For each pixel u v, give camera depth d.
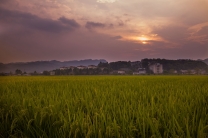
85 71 137.75
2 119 3.27
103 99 4.71
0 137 2.85
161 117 3.14
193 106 3.96
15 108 3.81
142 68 190.62
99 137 2.38
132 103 4.20
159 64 184.00
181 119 3.00
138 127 2.86
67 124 2.82
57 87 8.30
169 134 2.70
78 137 2.61
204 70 152.38
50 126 2.94
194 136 2.48
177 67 187.00
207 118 3.09
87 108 3.80
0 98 4.99
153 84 10.54
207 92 5.94
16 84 11.02
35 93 6.39
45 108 3.45
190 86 8.67
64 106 4.01
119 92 6.31
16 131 2.89
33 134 2.77
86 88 7.55
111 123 2.79
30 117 3.34
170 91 6.35
